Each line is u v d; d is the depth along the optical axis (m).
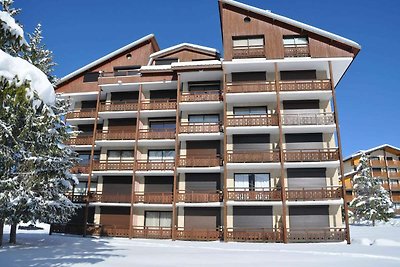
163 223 27.05
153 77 29.22
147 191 27.81
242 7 27.95
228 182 25.41
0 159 8.86
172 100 29.48
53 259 13.08
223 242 23.00
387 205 43.00
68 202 20.47
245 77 27.66
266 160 24.53
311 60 25.89
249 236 23.31
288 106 26.69
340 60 25.77
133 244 21.14
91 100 32.53
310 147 25.50
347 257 14.54
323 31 26.20
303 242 22.67
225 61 26.39
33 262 12.16
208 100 27.17
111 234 26.83
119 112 29.23
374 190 43.94
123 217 27.78
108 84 29.61
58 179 19.48
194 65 27.23
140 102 28.97
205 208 25.69
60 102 21.25
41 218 18.75
